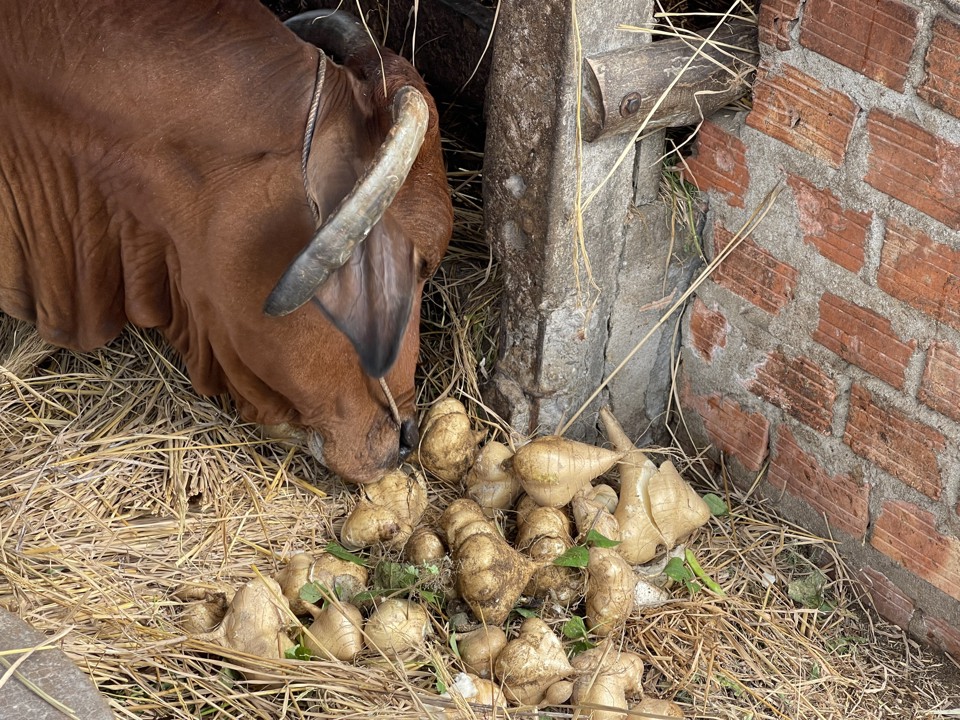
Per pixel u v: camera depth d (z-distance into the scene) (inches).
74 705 68.3
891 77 79.4
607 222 90.6
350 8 108.0
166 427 94.3
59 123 78.7
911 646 92.3
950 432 85.0
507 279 93.2
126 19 77.2
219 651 79.0
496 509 93.0
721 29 86.7
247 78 77.7
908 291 83.8
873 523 92.2
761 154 88.7
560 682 81.1
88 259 83.8
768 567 94.9
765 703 86.0
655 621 89.0
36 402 95.1
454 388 98.7
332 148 78.0
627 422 102.5
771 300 92.4
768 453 97.4
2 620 72.9
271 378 85.1
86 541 86.2
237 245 79.1
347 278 74.0
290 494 92.7
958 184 78.6
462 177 105.5
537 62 83.0
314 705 78.3
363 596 84.4
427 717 77.3
